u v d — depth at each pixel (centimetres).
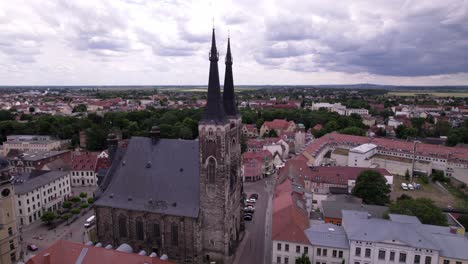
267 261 8162
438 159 17238
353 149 18038
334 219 9481
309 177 13325
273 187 14762
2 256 7906
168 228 7950
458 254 6412
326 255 7162
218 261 7969
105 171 9312
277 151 18275
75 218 11112
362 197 11556
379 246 6762
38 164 14875
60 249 6222
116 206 8231
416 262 6581
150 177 8369
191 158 8231
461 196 14150
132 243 8344
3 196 7950
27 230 10300
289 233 7450
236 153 8719
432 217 8319
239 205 9244
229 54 8100
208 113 7375
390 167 17825
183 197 7994
